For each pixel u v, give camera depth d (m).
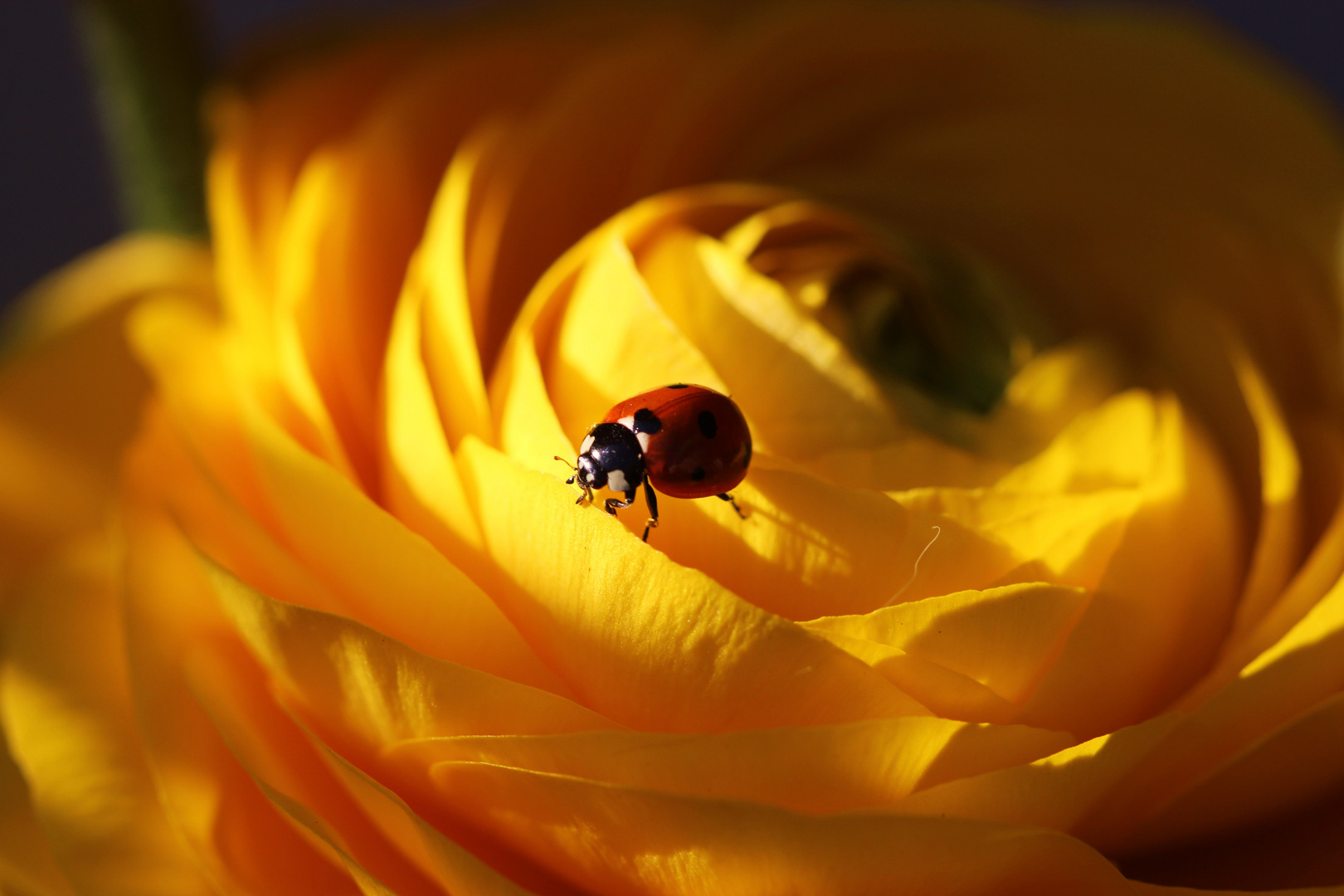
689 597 0.14
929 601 0.14
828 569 0.14
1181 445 0.15
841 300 0.15
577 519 0.14
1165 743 0.14
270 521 0.15
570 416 0.15
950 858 0.14
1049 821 0.14
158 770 0.14
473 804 0.14
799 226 0.15
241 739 0.14
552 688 0.14
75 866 0.15
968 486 0.15
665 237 0.15
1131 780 0.14
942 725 0.14
